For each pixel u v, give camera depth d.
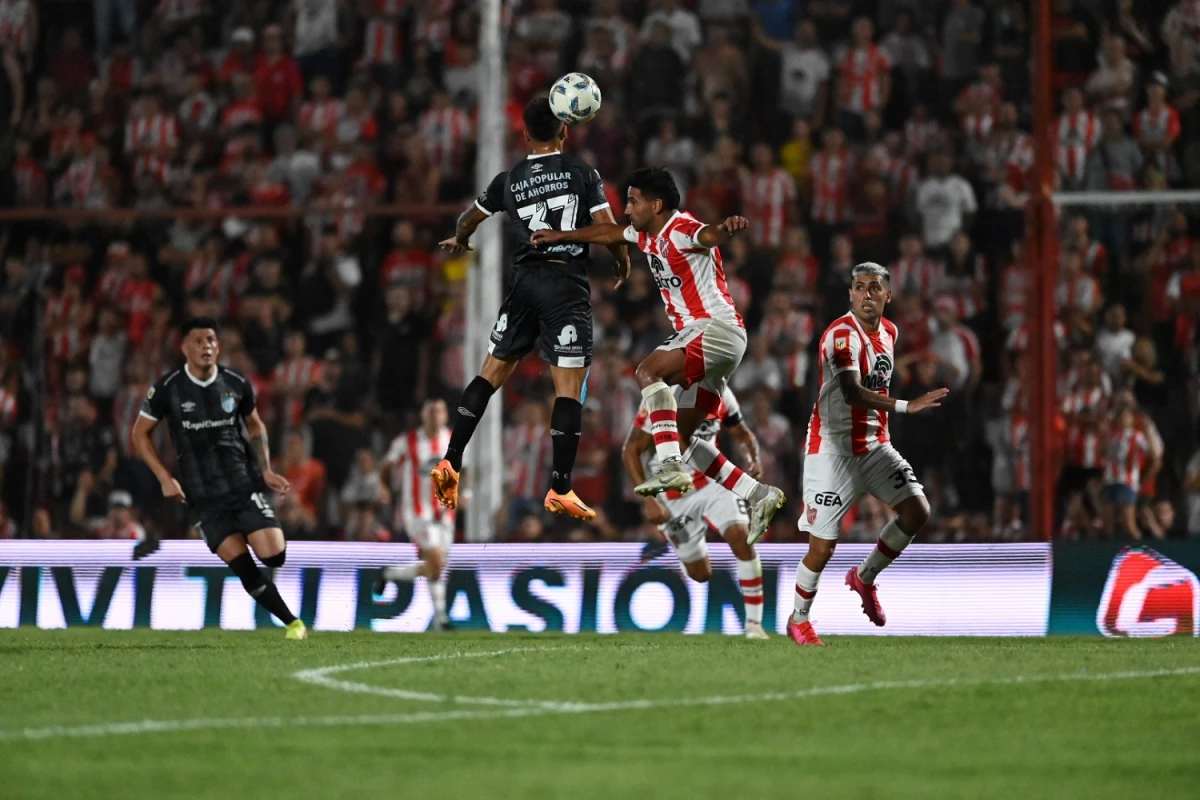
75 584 42.75
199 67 69.62
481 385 29.78
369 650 29.72
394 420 58.88
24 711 20.58
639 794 15.45
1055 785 16.17
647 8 66.06
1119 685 23.20
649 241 29.44
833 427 31.00
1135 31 58.00
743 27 64.88
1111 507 50.97
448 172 64.50
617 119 63.97
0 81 70.69
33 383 62.88
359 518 53.47
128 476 59.00
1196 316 54.66
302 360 60.62
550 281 28.88
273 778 16.19
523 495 54.94
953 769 16.94
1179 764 17.30
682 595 39.69
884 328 31.28
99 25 71.62
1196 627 36.75
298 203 65.12
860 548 38.84
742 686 22.89
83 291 64.75
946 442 53.56
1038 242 45.53
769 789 15.77
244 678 24.02
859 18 63.22
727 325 29.05
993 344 56.06
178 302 64.31
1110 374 53.56
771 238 59.19
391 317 60.78
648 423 29.52
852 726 19.58
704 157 62.31
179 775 16.34
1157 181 56.75
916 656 27.72
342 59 68.38
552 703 21.28
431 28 67.69
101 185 68.00
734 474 31.98
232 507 33.62
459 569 41.56
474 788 15.67
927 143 60.06
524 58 66.44
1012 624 37.81
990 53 61.31
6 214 55.16
